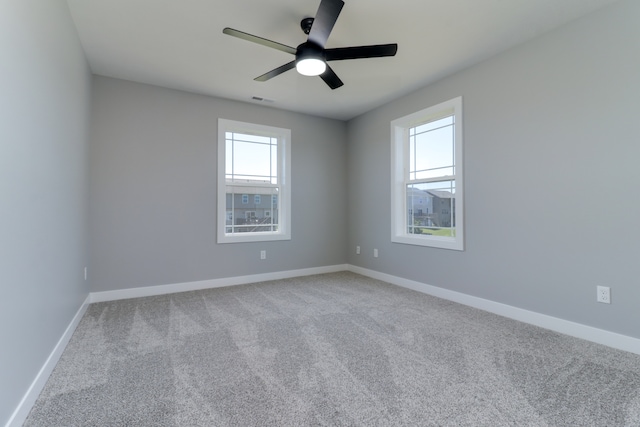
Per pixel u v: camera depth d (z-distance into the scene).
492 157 2.89
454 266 3.27
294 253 4.48
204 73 3.22
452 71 3.18
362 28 2.43
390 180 4.08
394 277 4.04
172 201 3.61
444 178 3.47
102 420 1.42
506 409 1.50
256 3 2.15
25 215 1.43
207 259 3.82
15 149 1.32
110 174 3.29
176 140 3.63
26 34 1.45
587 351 2.09
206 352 2.09
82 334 2.38
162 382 1.73
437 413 1.47
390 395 1.61
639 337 2.04
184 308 3.01
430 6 2.17
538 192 2.56
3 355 1.21
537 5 2.16
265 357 2.02
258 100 4.00
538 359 1.99
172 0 2.12
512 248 2.74
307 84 3.51
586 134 2.27
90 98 3.10
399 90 3.68
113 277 3.30
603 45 2.18
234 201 4.11
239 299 3.33
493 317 2.77
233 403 1.54
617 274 2.13
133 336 2.34
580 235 2.31
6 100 1.24
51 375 1.79
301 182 4.54
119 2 2.14
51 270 1.83
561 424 1.39
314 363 1.95
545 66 2.50
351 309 3.00
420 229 3.80
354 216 4.77
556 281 2.45
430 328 2.52
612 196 2.15
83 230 2.83
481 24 2.38
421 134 3.80
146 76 3.29
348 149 4.86
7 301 1.25
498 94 2.84
